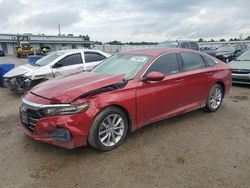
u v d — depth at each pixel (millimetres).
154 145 3971
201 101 5293
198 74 5039
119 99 3744
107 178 3066
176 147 3900
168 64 4605
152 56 4477
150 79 3990
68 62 7980
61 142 3400
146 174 3150
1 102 7074
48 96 3570
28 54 40312
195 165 3359
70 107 3369
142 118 4145
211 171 3209
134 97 3930
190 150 3799
